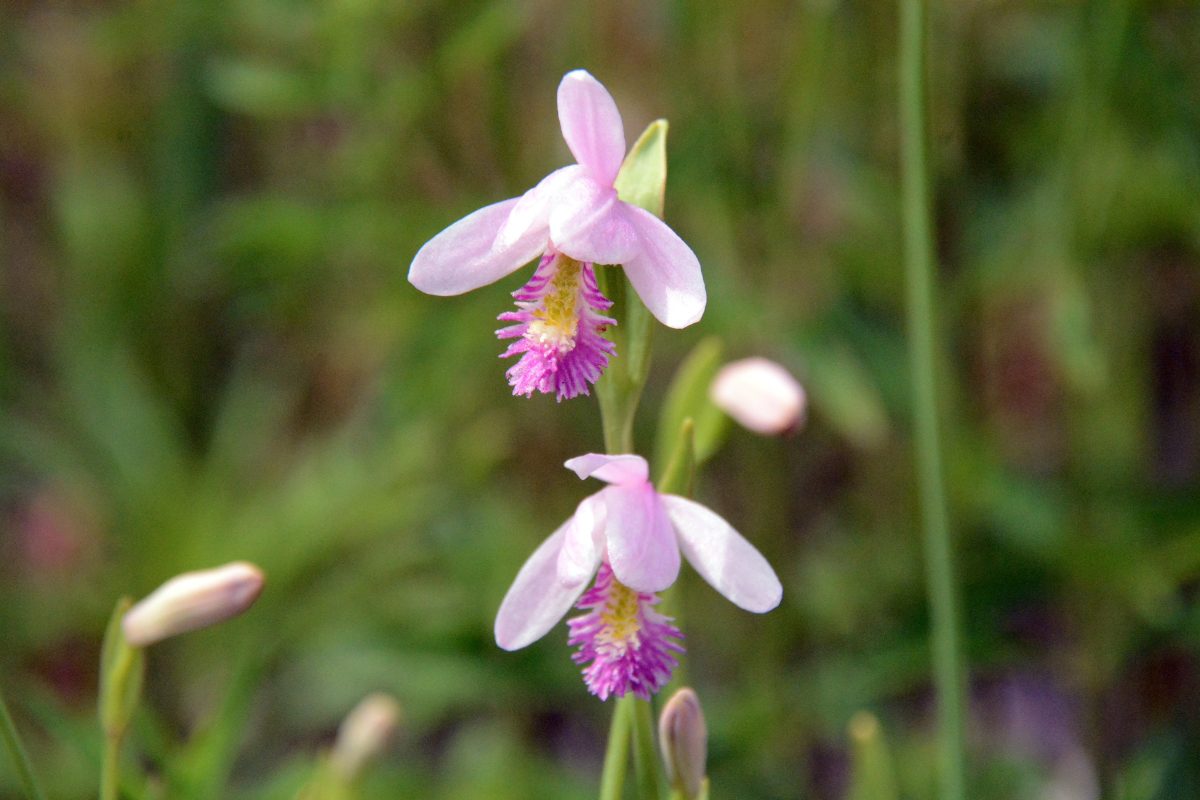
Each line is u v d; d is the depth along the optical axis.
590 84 0.47
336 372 0.82
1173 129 0.60
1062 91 0.61
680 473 0.49
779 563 0.63
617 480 0.48
